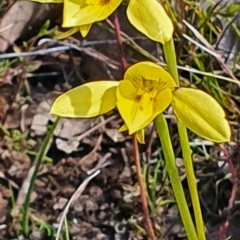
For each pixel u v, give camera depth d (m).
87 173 0.24
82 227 0.23
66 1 0.14
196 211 0.15
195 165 0.25
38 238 0.23
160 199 0.24
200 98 0.13
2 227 0.23
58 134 0.25
